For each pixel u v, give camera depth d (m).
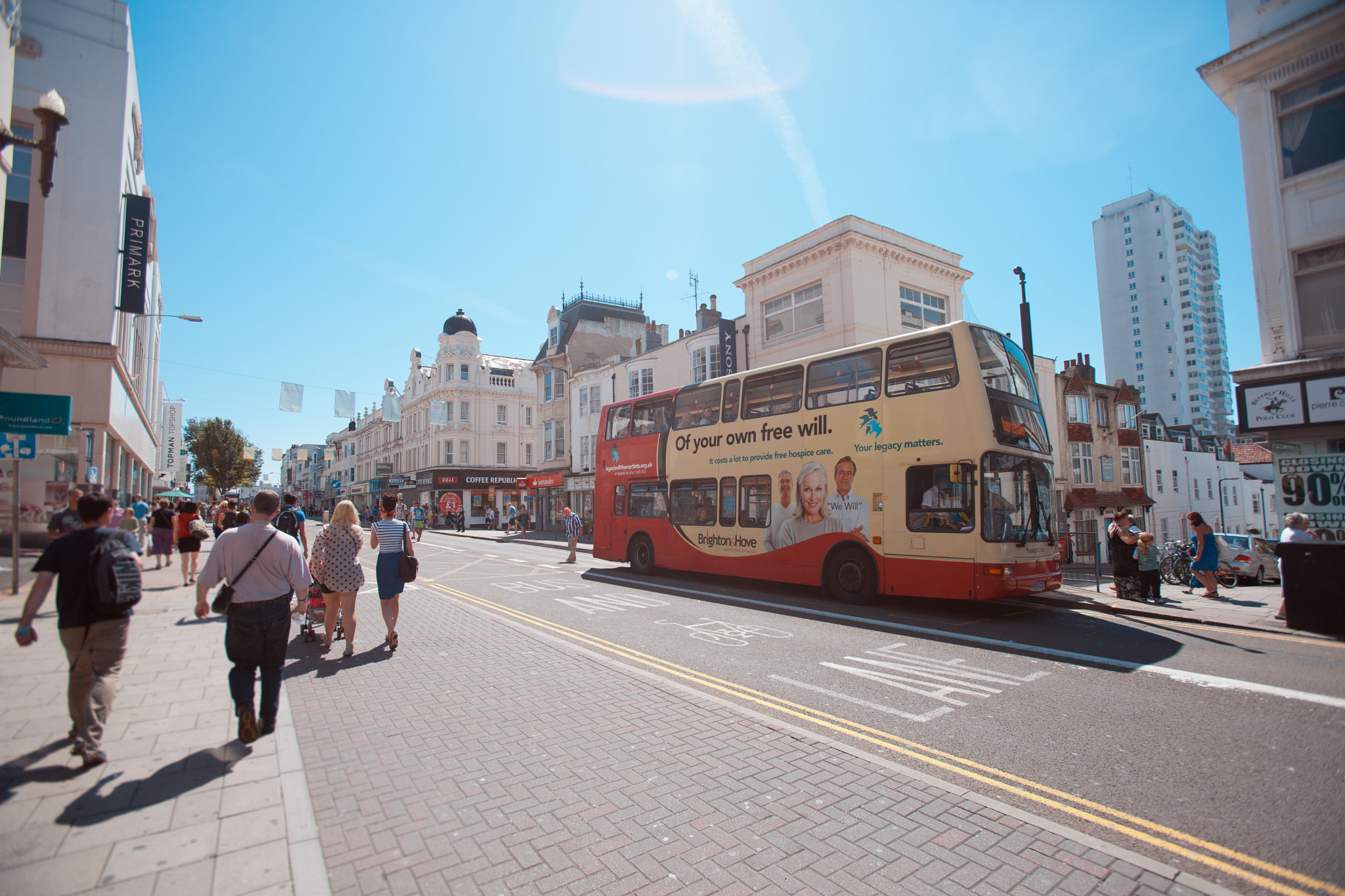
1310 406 10.72
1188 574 13.40
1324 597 8.42
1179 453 39.00
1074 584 14.21
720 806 3.66
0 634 7.75
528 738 4.73
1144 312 124.12
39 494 14.91
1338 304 10.94
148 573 15.09
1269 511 49.19
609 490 16.78
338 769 4.17
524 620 9.52
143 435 25.72
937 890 2.86
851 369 11.35
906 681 6.30
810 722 5.16
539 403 44.47
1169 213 123.75
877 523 10.62
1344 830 3.38
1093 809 3.67
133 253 17.66
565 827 3.41
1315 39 11.02
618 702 5.59
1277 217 11.46
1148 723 5.06
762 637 8.37
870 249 21.34
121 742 4.44
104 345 16.48
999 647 7.80
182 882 2.78
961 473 9.70
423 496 54.69
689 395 14.69
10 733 4.52
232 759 4.16
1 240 8.02
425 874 2.96
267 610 4.49
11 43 8.19
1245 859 3.12
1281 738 4.70
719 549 13.46
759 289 24.17
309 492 102.75
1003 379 10.23
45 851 2.99
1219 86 12.24
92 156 16.78
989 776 4.13
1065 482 28.59
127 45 17.44
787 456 12.24
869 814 3.57
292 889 2.76
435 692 5.88
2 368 8.97
